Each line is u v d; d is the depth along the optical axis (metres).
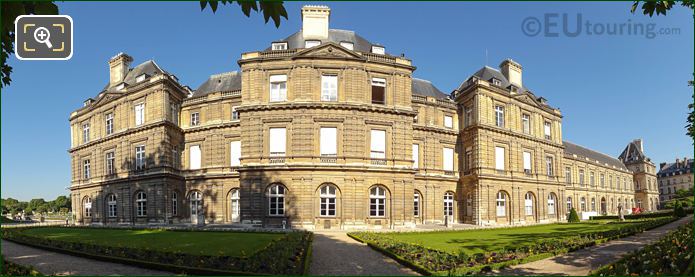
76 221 50.00
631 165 103.12
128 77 48.78
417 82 49.69
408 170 34.47
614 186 84.88
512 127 46.03
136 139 43.38
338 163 33.44
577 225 39.28
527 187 46.75
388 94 35.38
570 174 69.12
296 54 34.31
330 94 34.56
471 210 43.81
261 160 33.94
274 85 34.94
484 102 44.00
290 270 12.89
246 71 35.19
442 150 45.75
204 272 13.16
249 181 33.84
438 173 44.88
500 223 43.62
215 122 43.91
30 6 6.69
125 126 44.50
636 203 100.62
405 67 36.03
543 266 14.55
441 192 44.81
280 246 17.67
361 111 34.34
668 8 9.48
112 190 45.25
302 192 32.97
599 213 76.75
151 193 41.62
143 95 43.31
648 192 99.44
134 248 17.77
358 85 34.59
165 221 40.66
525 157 47.53
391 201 34.03
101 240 23.97
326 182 33.16
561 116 53.16
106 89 49.62
